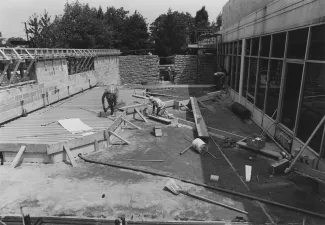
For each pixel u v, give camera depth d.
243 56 11.76
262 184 5.36
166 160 6.51
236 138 8.18
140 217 4.23
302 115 6.16
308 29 5.81
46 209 4.46
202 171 5.95
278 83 7.64
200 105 12.73
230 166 6.23
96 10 34.69
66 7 26.38
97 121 8.30
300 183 5.38
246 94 11.21
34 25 23.64
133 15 34.47
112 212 4.37
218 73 16.45
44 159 6.32
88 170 5.97
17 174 5.74
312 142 5.63
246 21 11.23
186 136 8.28
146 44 34.72
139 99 12.00
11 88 8.46
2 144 6.25
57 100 11.40
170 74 22.36
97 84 16.52
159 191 5.06
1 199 4.76
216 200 4.75
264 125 8.70
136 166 6.14
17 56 8.29
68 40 24.86
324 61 5.14
